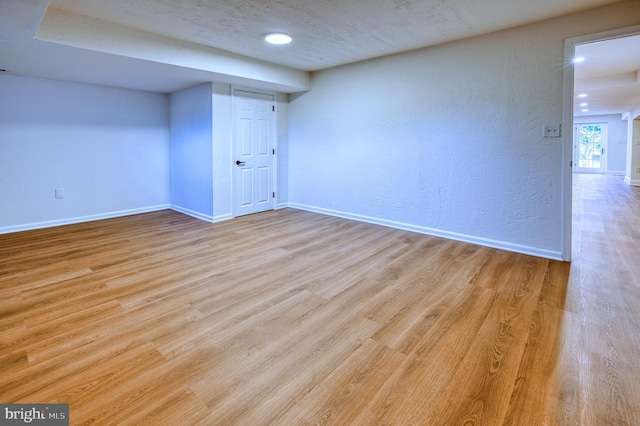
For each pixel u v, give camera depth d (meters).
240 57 4.28
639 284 2.73
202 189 5.05
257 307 2.38
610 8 2.85
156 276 2.91
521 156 3.46
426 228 4.28
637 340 1.97
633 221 4.91
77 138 4.70
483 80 3.61
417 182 4.29
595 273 2.98
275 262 3.28
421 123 4.15
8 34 2.67
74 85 4.61
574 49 3.07
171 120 5.57
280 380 1.65
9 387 1.57
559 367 1.74
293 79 5.04
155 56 3.48
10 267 3.07
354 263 3.26
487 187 3.72
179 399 1.52
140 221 4.94
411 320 2.21
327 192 5.37
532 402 1.50
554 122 3.24
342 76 4.89
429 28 3.35
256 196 5.50
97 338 1.98
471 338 2.00
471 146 3.78
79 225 4.67
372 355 1.85
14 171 4.22
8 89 4.09
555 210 3.31
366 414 1.44
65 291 2.60
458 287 2.71
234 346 1.92
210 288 2.69
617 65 4.93
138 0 2.68
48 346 1.90
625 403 1.49
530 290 2.64
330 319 2.23
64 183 4.64
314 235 4.23
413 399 1.53
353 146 4.91
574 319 2.21
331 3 2.76
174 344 1.94
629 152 9.49
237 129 5.09
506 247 3.65
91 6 2.79
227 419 1.41
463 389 1.59
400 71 4.26
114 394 1.54
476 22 3.19
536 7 2.87
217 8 2.84
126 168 5.24
